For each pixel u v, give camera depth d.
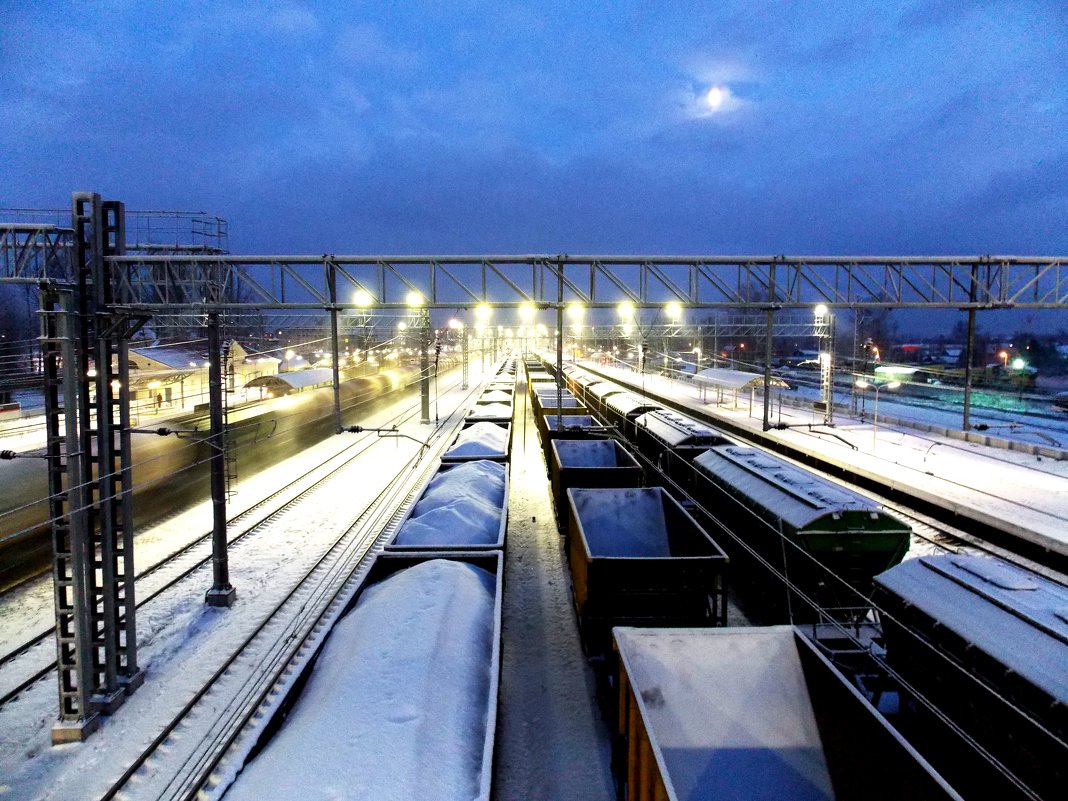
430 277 17.27
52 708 10.08
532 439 36.41
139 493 24.00
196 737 9.30
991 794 7.10
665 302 18.00
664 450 20.95
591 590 10.04
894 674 8.61
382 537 18.36
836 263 18.91
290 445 34.88
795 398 48.69
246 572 15.70
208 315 13.60
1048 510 18.50
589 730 9.46
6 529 18.81
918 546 17.50
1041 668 6.70
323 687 7.14
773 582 12.20
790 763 7.23
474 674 7.66
